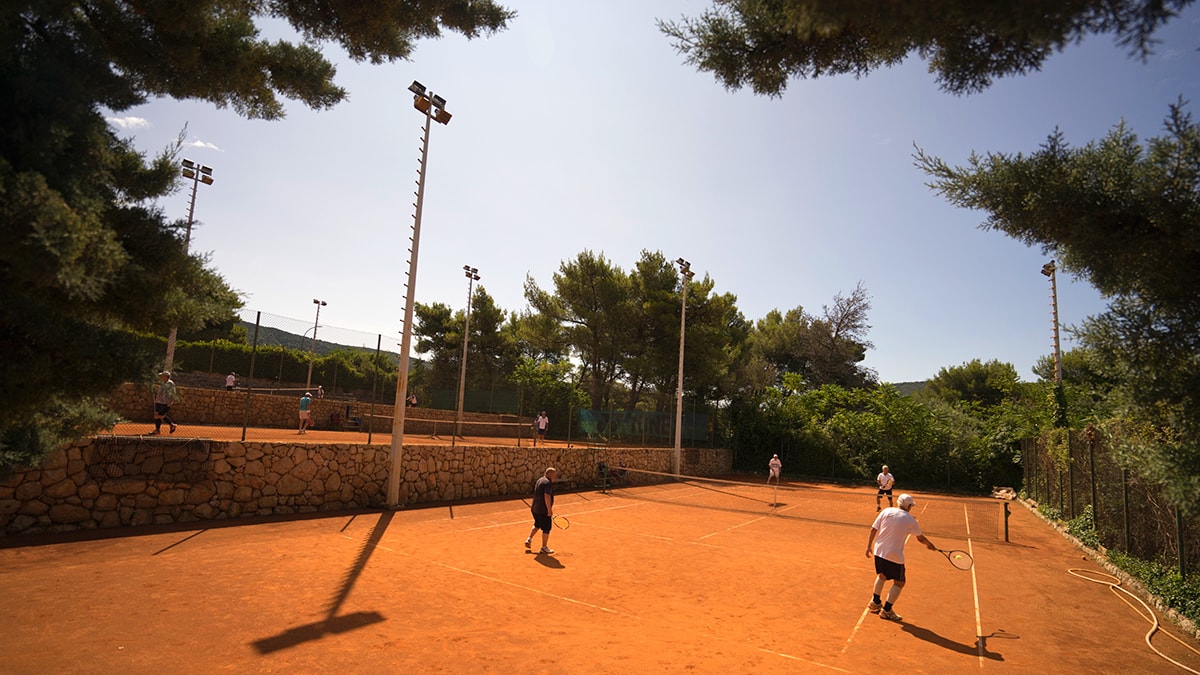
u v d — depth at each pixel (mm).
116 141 5223
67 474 10430
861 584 10227
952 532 17797
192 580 7996
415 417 29812
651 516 17547
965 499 27891
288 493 13852
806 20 3377
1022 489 30734
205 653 5602
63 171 4203
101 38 5488
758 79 5211
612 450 26578
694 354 37500
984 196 5117
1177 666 6766
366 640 6207
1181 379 4820
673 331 36906
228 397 20922
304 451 14281
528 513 16453
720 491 26922
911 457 34938
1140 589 10164
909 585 10445
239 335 22797
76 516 10484
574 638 6621
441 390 35844
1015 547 15164
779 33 4883
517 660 5867
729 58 5094
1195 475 4383
